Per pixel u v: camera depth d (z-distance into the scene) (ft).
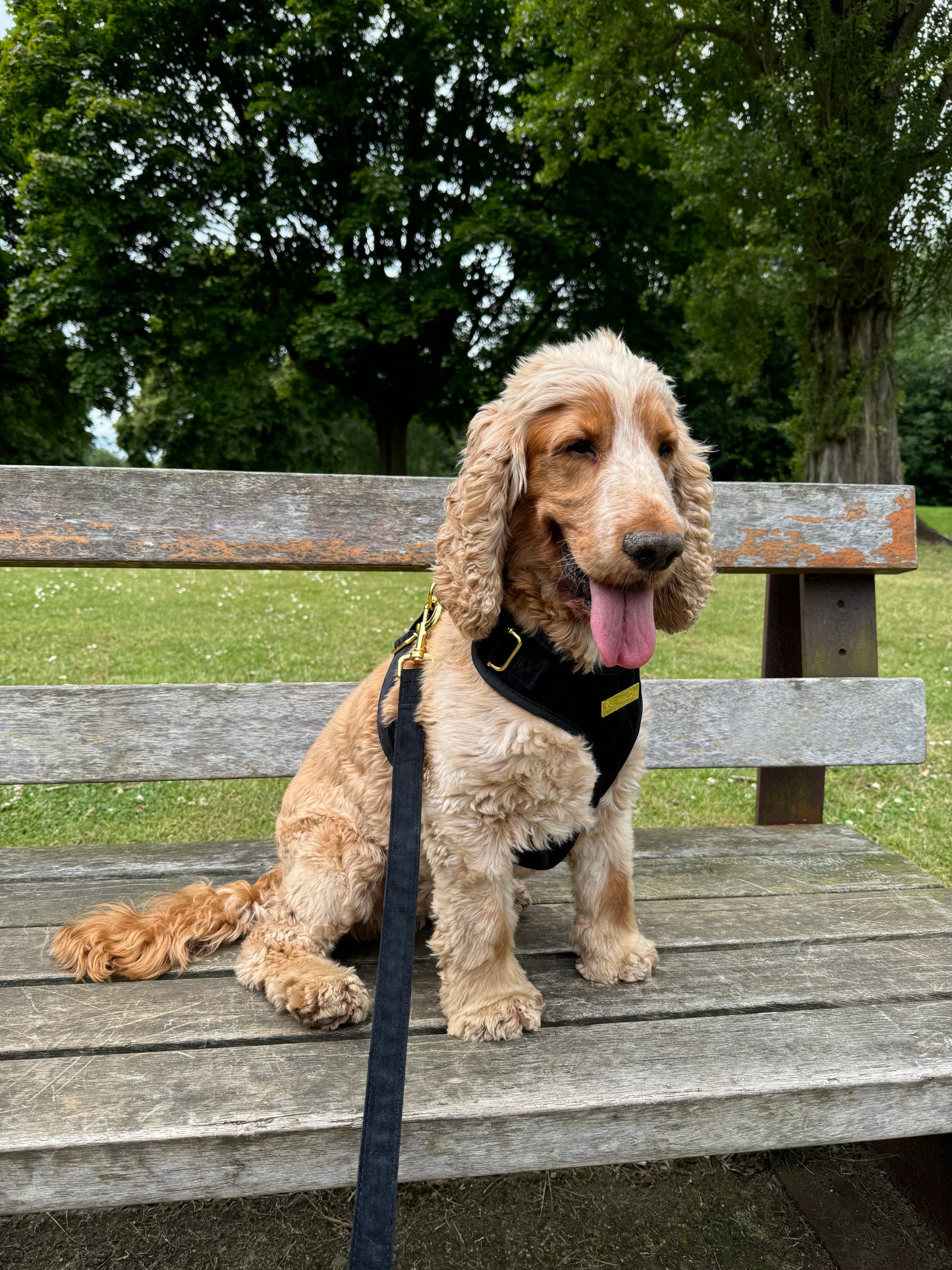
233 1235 2.51
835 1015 2.17
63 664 6.88
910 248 15.38
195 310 19.88
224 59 19.01
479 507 2.22
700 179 14.60
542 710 2.12
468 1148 1.86
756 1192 2.67
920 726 3.34
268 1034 2.09
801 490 3.24
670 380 2.49
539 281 20.93
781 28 14.33
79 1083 1.91
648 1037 2.09
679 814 4.81
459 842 2.18
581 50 15.60
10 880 2.84
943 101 13.67
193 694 2.96
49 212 19.03
